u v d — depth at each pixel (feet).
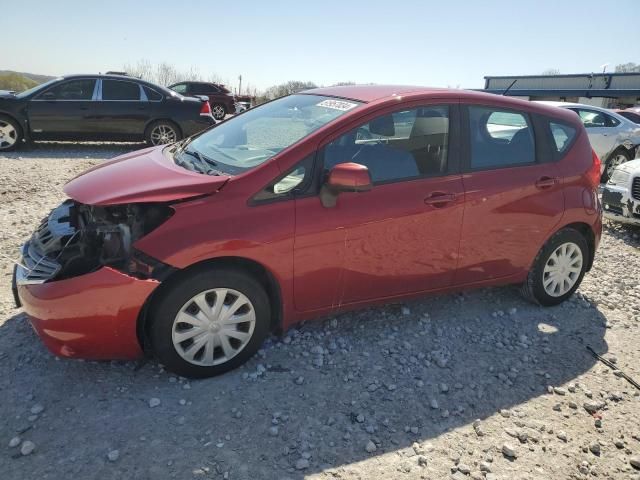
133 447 8.68
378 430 9.51
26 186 25.55
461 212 12.32
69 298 9.45
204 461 8.49
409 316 13.70
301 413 9.77
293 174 10.73
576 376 11.62
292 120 12.52
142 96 37.93
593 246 14.97
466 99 12.79
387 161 11.71
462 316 13.94
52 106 35.94
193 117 38.88
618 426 10.09
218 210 10.09
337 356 11.68
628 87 124.57
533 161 13.61
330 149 11.10
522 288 14.66
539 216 13.52
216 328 10.39
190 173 10.93
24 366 10.66
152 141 38.60
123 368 10.77
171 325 9.96
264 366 11.13
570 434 9.78
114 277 9.51
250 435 9.13
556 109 14.56
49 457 8.39
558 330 13.60
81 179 11.34
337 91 13.48
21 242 17.33
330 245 10.96
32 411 9.37
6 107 35.19
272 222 10.36
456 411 10.20
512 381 11.28
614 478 8.78
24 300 9.86
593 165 14.70
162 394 10.05
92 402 9.71
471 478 8.56
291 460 8.66
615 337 13.43
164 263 9.61
